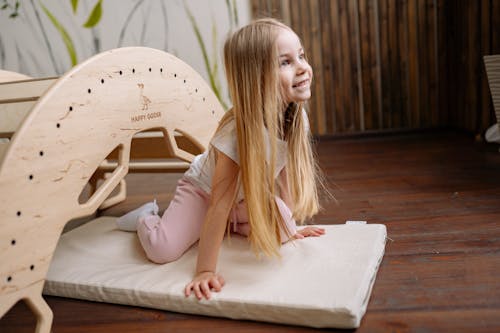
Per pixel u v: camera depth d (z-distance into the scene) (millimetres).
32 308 899
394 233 1291
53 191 954
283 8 2887
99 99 1094
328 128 3039
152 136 1720
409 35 2836
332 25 2871
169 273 1068
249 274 1013
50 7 2943
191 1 2943
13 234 857
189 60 3016
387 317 863
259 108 950
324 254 1078
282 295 897
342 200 1672
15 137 873
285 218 1142
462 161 2078
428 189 1692
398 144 2656
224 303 914
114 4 2949
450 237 1217
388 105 2953
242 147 971
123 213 1776
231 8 2939
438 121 2955
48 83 1202
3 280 837
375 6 2826
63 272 1130
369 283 943
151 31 2986
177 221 1163
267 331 864
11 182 854
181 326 912
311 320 852
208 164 1162
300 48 975
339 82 2957
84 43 2992
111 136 1138
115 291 1022
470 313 849
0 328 970
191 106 1513
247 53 944
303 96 976
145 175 2471
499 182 1681
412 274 1026
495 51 2311
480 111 2549
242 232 1256
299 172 1116
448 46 2834
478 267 1028
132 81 1218
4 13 2957
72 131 1010
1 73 1569
